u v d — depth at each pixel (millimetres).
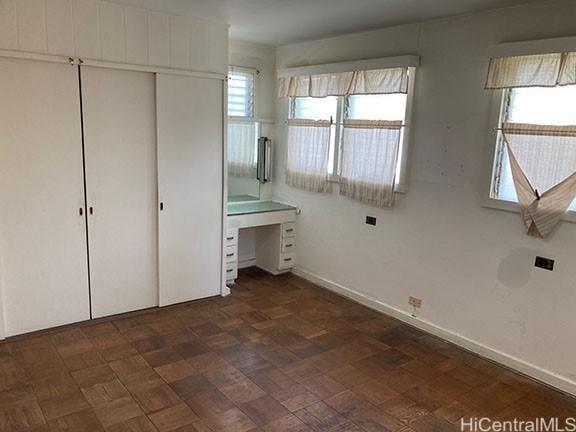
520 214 3223
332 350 3561
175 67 3914
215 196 4383
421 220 3896
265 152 5387
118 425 2572
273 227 5258
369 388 3051
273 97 5352
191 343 3582
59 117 3449
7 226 3365
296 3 3379
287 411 2762
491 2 3070
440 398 2965
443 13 3432
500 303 3414
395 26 3918
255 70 5117
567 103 2941
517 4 3098
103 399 2807
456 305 3707
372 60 4035
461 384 3139
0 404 2725
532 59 3014
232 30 4355
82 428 2539
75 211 3635
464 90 3479
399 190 4031
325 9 3508
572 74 2838
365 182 4285
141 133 3863
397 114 4027
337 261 4773
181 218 4195
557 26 2943
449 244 3709
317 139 4781
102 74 3592
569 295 3029
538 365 3229
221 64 4172
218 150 4320
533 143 3070
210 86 4156
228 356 3402
